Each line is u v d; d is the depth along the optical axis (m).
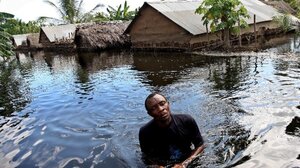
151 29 23.55
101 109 8.54
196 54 19.16
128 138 6.15
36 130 7.24
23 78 15.96
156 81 11.94
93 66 18.31
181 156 4.76
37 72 17.89
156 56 20.48
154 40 23.55
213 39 22.56
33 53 33.66
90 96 10.29
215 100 8.30
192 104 8.09
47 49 35.69
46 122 7.81
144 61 18.47
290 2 36.47
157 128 4.64
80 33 28.67
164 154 4.80
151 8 22.92
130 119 7.43
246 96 8.46
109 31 29.05
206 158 4.75
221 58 16.41
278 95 8.26
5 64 24.25
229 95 8.73
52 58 25.95
